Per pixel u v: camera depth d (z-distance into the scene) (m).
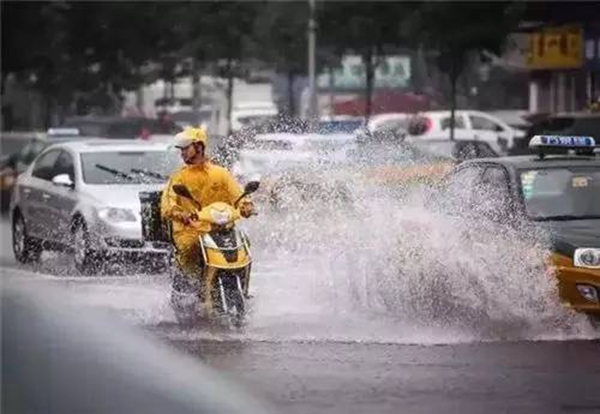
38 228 40.16
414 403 19.59
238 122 86.81
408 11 74.56
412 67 96.69
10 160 61.25
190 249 26.02
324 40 84.62
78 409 19.55
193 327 26.25
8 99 105.88
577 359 22.86
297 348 24.19
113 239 35.75
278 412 19.12
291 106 93.12
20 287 33.44
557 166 27.59
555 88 80.62
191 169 26.44
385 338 25.08
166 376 21.70
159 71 95.12
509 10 68.62
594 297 24.27
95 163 38.81
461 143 51.94
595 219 26.23
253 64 96.44
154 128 80.31
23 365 22.75
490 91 106.50
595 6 67.88
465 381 21.16
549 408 19.25
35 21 85.62
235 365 22.72
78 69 90.50
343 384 21.05
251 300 27.17
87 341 25.12
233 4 89.75
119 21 88.50
